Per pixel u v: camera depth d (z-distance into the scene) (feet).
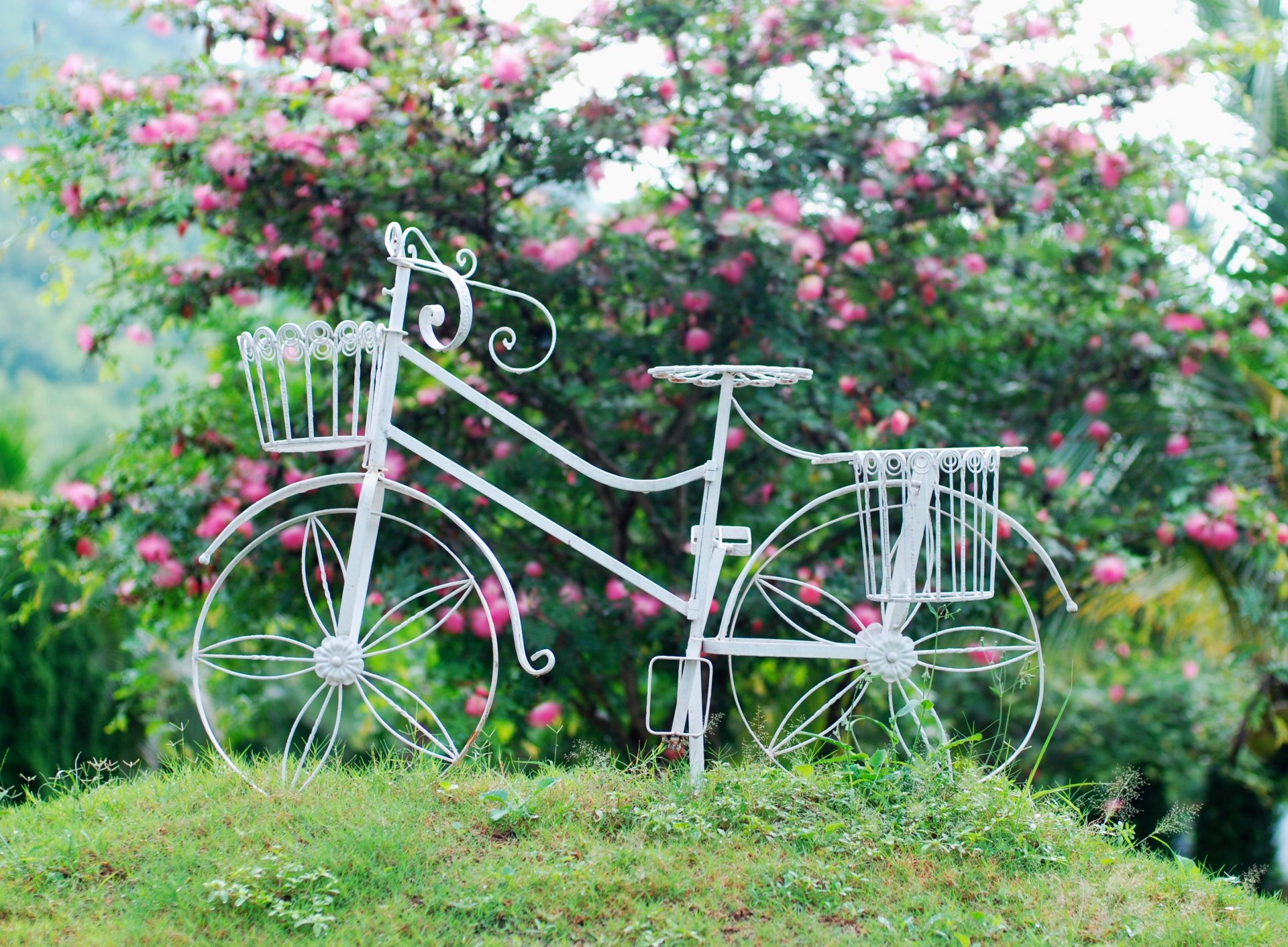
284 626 22.00
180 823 11.57
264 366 20.51
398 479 19.01
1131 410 22.95
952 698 26.73
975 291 21.61
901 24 19.02
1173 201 22.34
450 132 18.66
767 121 19.15
